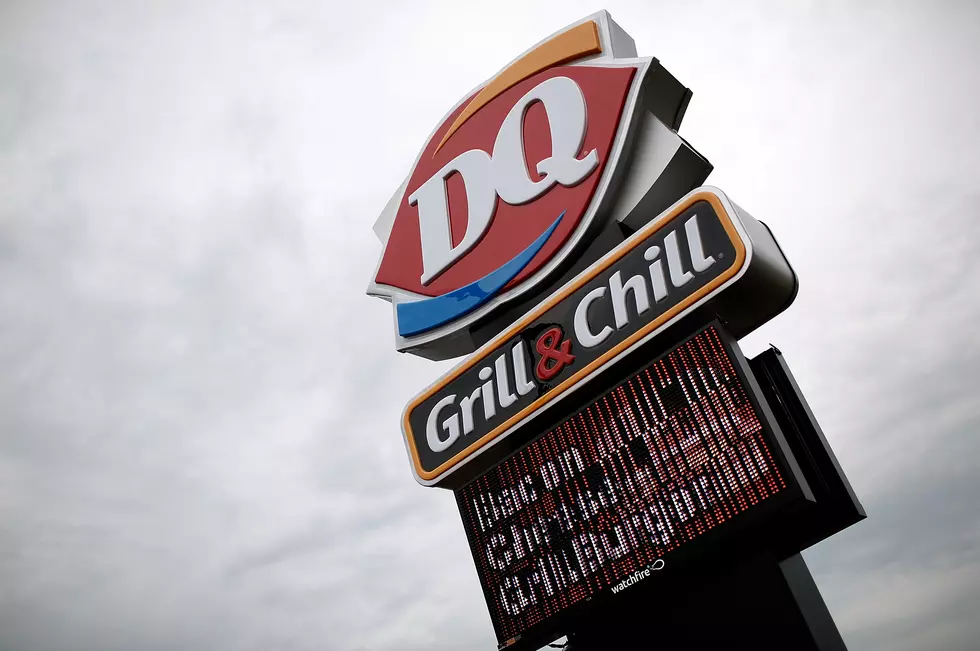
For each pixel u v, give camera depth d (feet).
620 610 36.14
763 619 32.35
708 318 35.78
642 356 36.86
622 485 34.86
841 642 32.58
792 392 34.24
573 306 39.73
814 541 32.60
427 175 52.29
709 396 33.24
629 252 38.50
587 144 43.62
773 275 35.35
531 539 37.35
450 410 43.14
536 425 39.78
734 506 31.24
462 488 40.93
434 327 47.50
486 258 46.39
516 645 36.45
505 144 47.73
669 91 44.09
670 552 32.55
